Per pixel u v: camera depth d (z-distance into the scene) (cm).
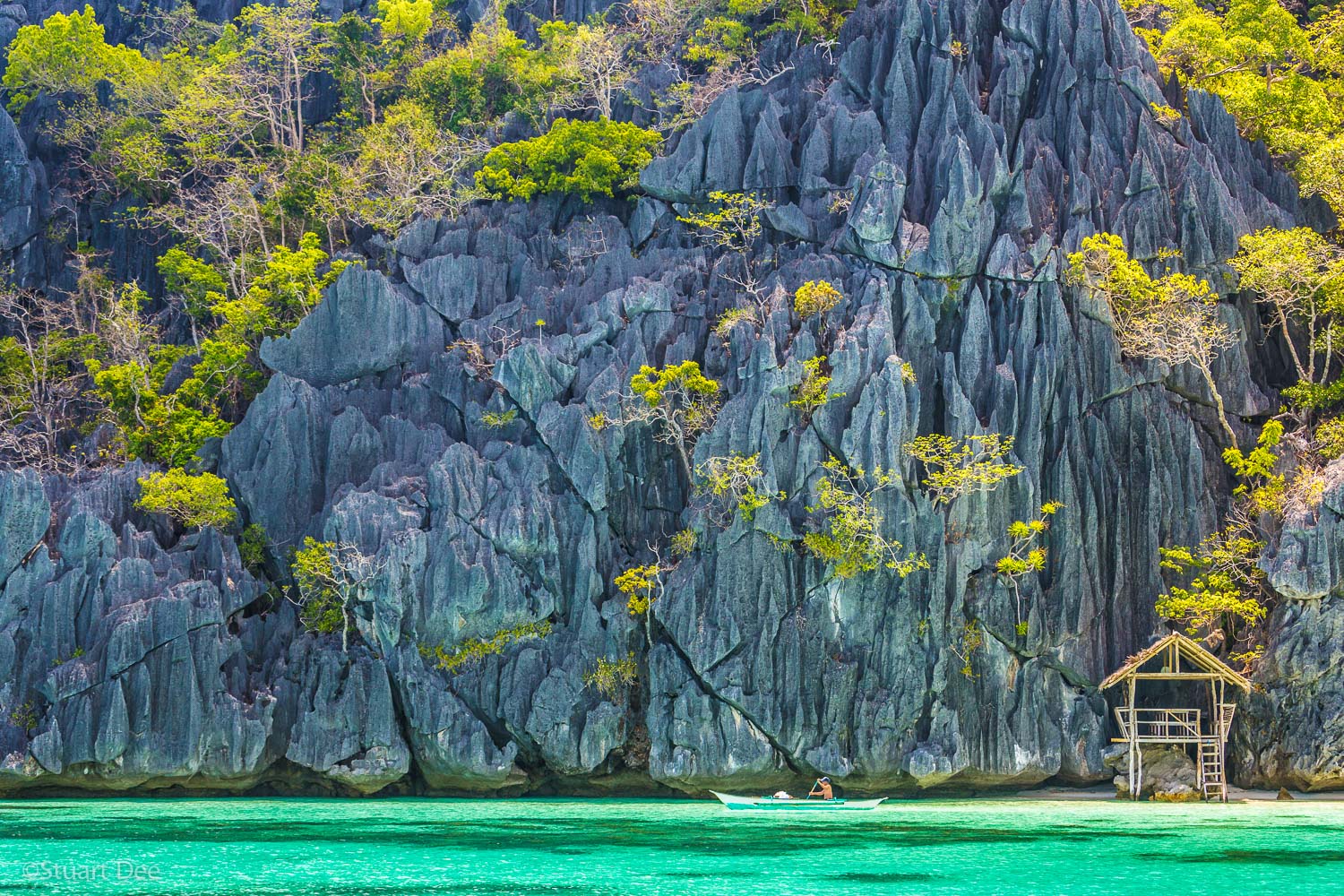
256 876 7531
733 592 12519
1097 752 12756
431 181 16700
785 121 15550
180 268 16475
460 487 13088
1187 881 7431
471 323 14650
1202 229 14388
